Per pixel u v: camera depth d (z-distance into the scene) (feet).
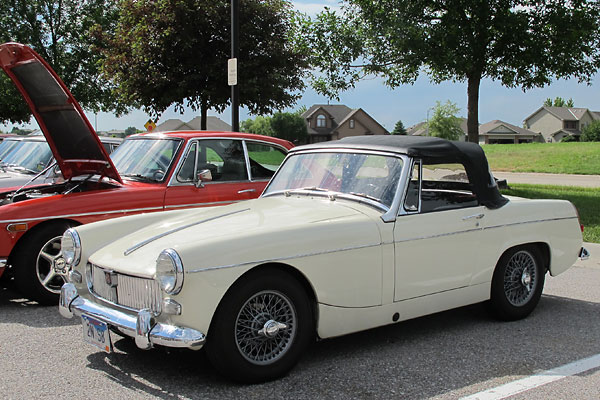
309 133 221.25
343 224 12.91
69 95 17.12
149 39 44.91
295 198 15.38
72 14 76.48
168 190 20.06
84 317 12.42
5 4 75.05
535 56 40.60
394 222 13.61
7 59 16.25
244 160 22.30
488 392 11.51
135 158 21.68
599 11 40.91
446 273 14.62
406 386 11.79
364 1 43.01
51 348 13.99
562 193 48.39
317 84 47.44
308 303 12.33
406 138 15.46
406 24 41.42
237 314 11.39
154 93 46.06
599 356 13.67
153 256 11.91
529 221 16.44
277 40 48.03
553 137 284.61
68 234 13.82
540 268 16.94
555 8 40.55
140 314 11.05
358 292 13.01
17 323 16.05
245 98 47.65
